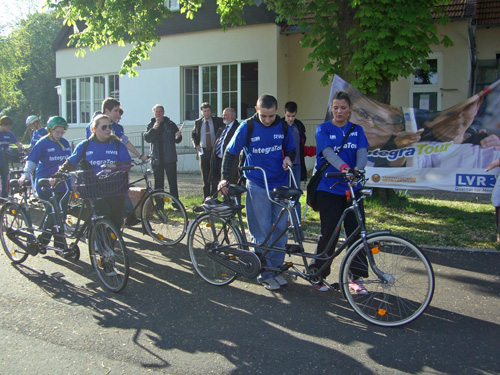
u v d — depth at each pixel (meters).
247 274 4.57
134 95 17.50
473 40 13.53
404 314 3.98
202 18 15.91
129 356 3.47
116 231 4.64
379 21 7.68
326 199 4.37
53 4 8.65
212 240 4.92
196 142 8.62
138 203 6.58
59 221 5.36
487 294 4.54
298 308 4.33
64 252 5.33
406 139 7.59
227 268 4.77
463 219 7.47
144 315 4.21
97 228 4.90
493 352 3.46
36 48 41.72
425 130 7.49
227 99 16.12
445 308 4.25
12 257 5.81
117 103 6.84
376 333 3.79
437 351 3.49
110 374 3.22
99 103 18.58
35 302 4.53
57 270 5.51
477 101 7.21
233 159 4.76
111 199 5.24
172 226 6.48
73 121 19.25
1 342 3.71
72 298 4.63
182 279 5.16
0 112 42.66
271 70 15.09
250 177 4.73
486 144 7.21
